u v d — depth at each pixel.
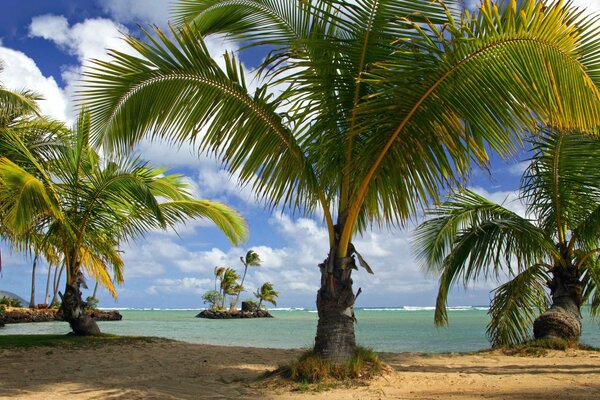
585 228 10.04
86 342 10.71
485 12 4.64
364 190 6.17
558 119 4.74
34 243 12.32
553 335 10.30
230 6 7.09
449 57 4.99
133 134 6.11
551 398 5.18
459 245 10.64
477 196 11.21
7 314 34.22
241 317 69.56
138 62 5.73
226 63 5.91
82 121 10.46
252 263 72.62
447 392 5.54
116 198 11.62
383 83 5.62
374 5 5.59
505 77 4.90
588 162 9.70
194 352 9.64
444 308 10.80
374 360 6.52
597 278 10.51
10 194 9.85
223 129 6.13
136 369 7.48
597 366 7.74
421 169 5.76
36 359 8.46
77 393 5.52
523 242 10.09
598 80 4.54
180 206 12.50
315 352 6.45
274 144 6.26
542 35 4.48
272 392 5.59
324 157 6.45
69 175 11.34
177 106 6.04
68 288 12.08
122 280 13.07
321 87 6.11
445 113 5.39
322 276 6.49
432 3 5.27
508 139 5.23
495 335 10.85
